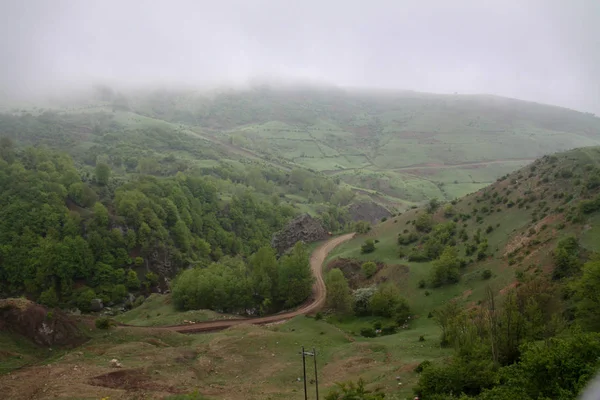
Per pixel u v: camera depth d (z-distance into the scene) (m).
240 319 101.38
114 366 57.09
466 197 147.38
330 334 83.94
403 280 115.12
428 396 44.91
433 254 121.38
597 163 114.50
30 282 134.25
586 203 94.00
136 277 149.88
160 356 63.88
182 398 46.56
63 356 60.50
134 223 164.62
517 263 94.31
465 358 48.75
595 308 54.56
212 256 185.75
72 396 46.19
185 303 110.50
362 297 108.12
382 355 70.31
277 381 61.12
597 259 62.50
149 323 95.31
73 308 132.25
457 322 63.97
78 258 142.38
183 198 194.00
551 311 65.75
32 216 147.62
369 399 42.00
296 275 116.50
